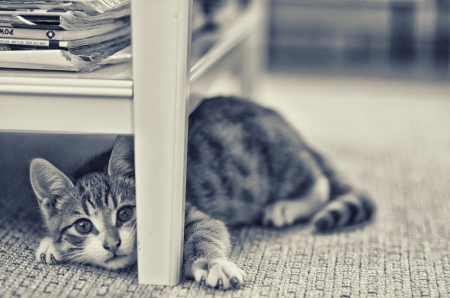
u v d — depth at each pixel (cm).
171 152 92
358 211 112
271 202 115
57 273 97
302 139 124
